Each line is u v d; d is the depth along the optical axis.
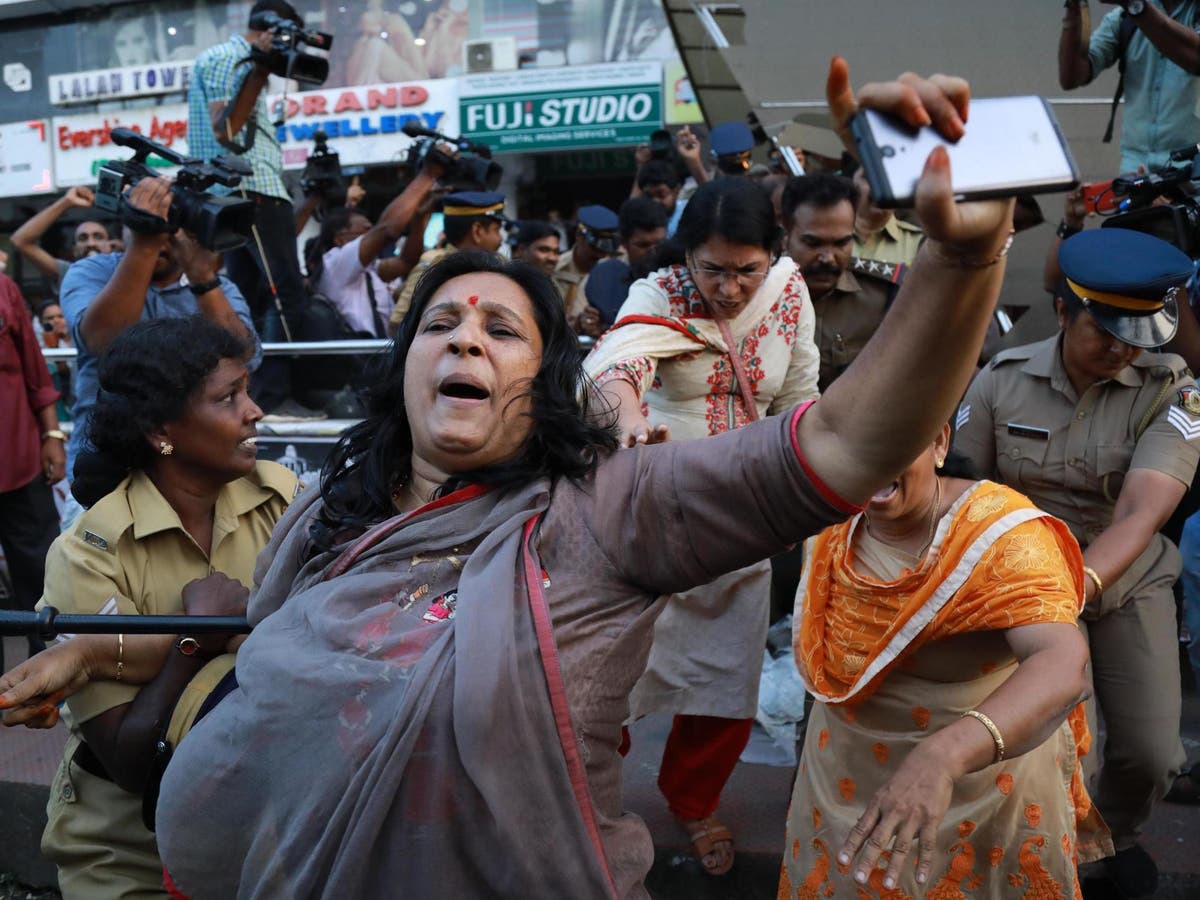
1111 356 2.64
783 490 1.39
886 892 2.04
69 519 4.20
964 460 2.16
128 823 2.02
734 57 5.01
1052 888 2.07
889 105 1.13
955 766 1.70
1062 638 1.89
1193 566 2.92
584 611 1.46
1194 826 3.03
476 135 11.91
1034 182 1.15
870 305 3.83
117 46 13.35
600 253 5.62
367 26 12.31
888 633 2.07
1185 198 3.53
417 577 1.51
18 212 13.86
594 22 11.70
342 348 4.70
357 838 1.37
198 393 2.06
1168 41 3.89
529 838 1.39
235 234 3.22
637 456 1.54
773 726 3.62
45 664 1.85
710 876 2.93
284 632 1.55
